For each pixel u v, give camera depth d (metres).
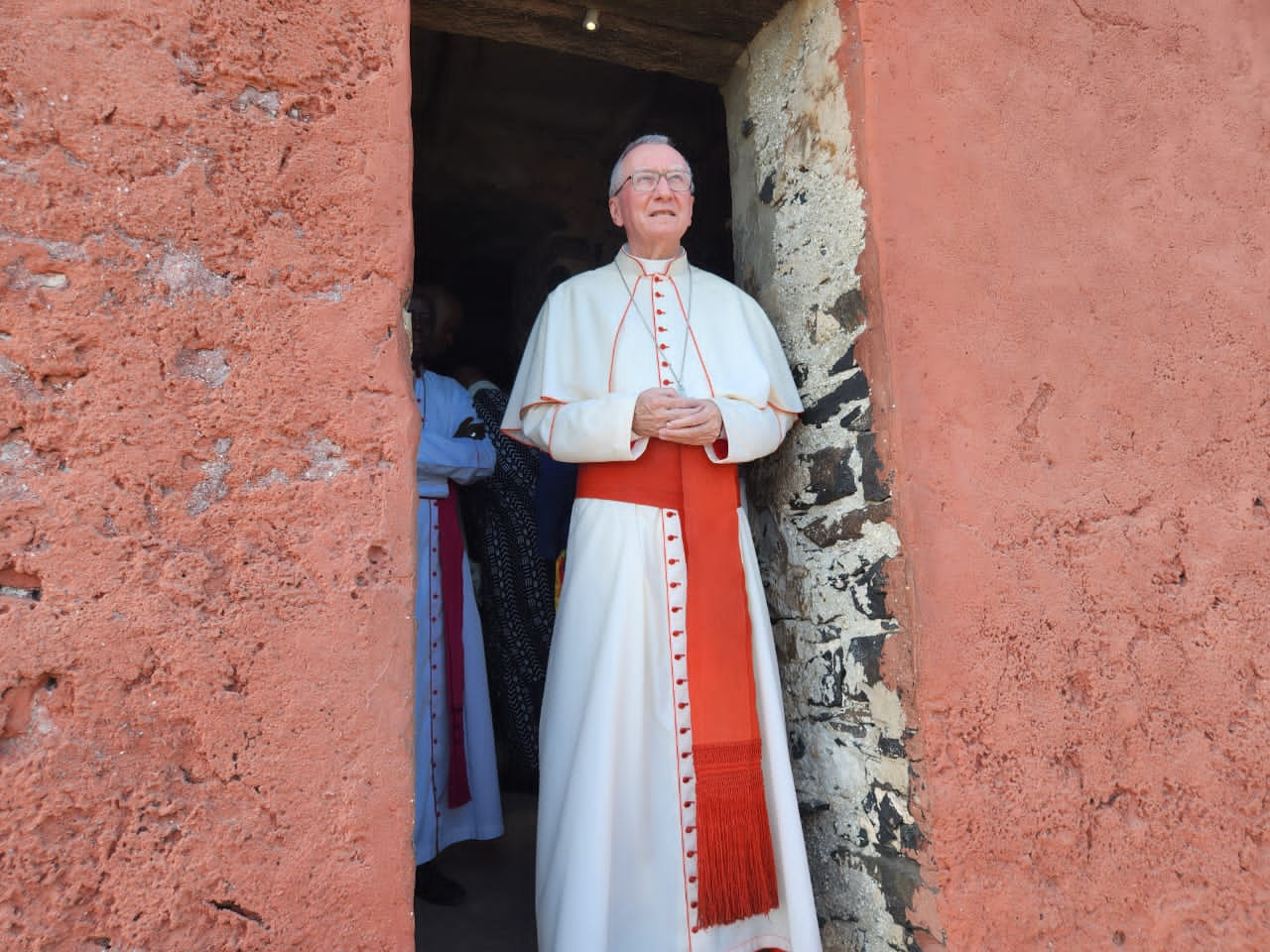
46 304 1.73
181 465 1.77
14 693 1.63
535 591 3.62
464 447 3.34
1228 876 2.40
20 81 1.77
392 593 1.86
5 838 1.59
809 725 2.59
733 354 2.57
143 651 1.70
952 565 2.32
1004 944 2.19
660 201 2.65
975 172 2.54
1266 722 2.52
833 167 2.56
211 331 1.83
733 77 3.01
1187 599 2.52
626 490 2.46
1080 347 2.55
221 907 1.69
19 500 1.67
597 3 2.73
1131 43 2.79
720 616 2.41
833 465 2.51
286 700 1.77
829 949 2.46
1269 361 2.75
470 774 3.25
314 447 1.86
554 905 2.22
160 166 1.83
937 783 2.21
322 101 1.97
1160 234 2.70
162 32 1.87
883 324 2.39
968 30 2.60
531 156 4.71
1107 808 2.34
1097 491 2.50
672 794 2.31
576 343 2.64
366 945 1.74
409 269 2.00
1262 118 2.90
